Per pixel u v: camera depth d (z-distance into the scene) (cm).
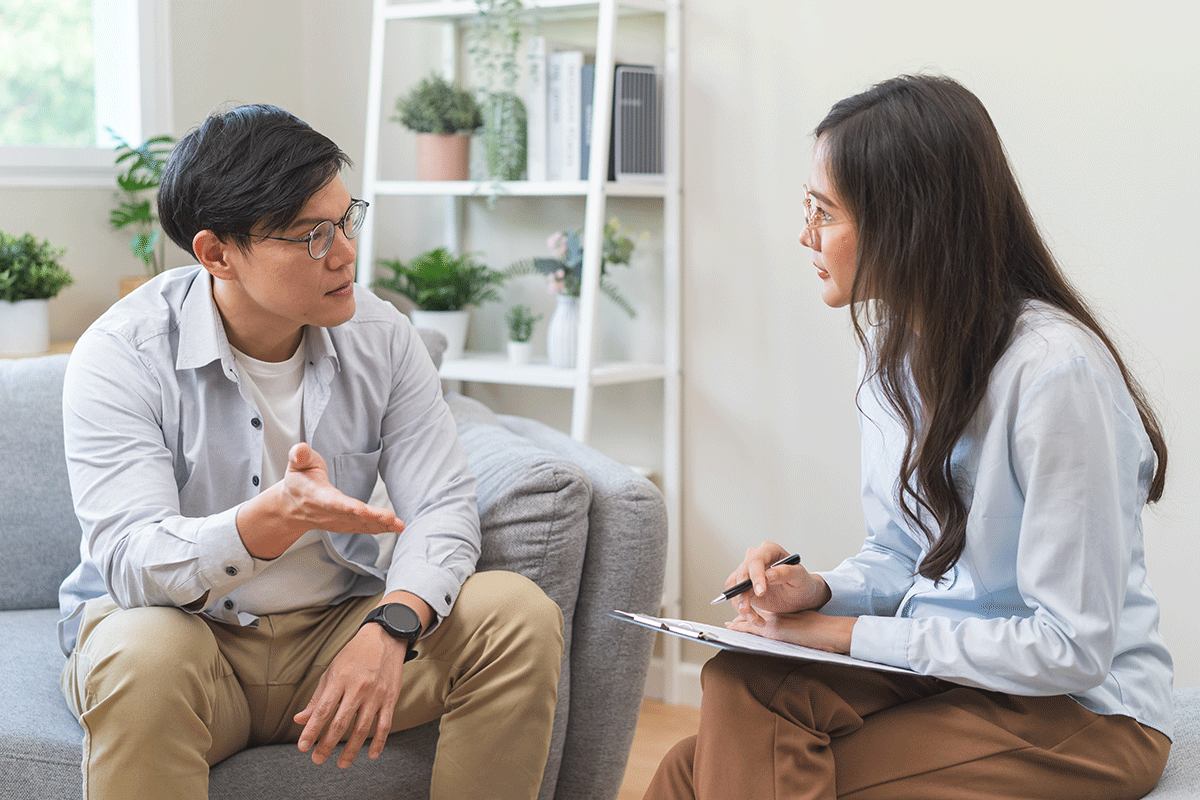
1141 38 202
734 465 250
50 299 252
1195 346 202
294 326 142
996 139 112
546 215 273
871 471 132
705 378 252
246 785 133
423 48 285
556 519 154
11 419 180
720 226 246
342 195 133
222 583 125
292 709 142
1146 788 111
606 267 262
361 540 153
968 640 107
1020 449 106
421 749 141
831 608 127
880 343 119
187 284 146
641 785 213
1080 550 103
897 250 109
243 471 143
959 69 218
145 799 117
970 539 112
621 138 241
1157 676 115
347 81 299
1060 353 106
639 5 238
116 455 133
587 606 159
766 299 242
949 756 107
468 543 147
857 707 114
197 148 132
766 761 104
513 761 134
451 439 157
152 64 266
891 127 110
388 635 131
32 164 247
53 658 155
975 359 110
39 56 261
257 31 290
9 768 129
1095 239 209
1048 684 104
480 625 136
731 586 125
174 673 120
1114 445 106
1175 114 200
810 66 232
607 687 158
